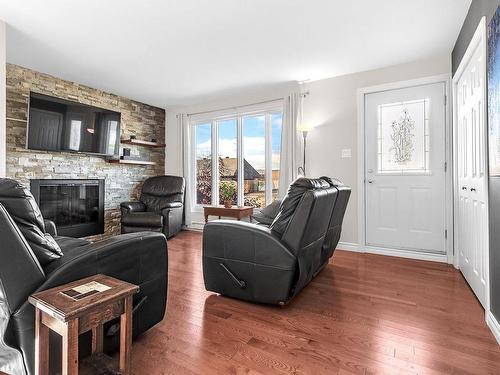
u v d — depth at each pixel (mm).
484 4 1916
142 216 4336
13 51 3123
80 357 1316
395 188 3523
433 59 3262
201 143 5402
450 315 1970
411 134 3420
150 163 5184
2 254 1092
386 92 3561
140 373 1380
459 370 1403
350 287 2488
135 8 2328
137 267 1555
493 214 1772
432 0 2232
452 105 3100
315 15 2436
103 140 4348
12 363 1149
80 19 2484
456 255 3033
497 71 1636
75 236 4219
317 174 4000
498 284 1676
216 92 4605
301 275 2078
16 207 1209
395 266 3092
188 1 2236
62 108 3797
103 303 1090
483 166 1952
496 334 1671
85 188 4391
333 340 1670
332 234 2826
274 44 2967
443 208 3260
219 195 5184
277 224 2066
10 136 3490
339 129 3850
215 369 1414
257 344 1630
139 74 3830
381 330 1779
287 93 4324
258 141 4762
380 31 2701
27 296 1146
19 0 2203
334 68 3590
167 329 1792
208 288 2314
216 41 2895
